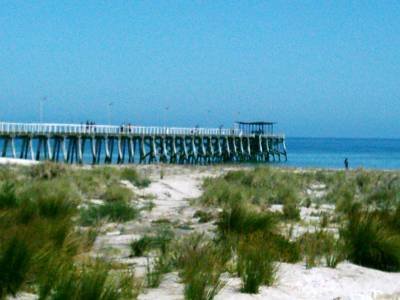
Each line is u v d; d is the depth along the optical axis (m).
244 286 11.33
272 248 14.14
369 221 15.45
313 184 41.62
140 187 37.19
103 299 9.52
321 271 13.54
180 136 99.44
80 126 81.69
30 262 10.33
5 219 14.43
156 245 15.68
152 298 10.55
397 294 12.55
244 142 120.19
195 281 10.70
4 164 46.50
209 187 33.09
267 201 29.81
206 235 17.39
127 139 90.69
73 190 28.97
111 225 20.72
